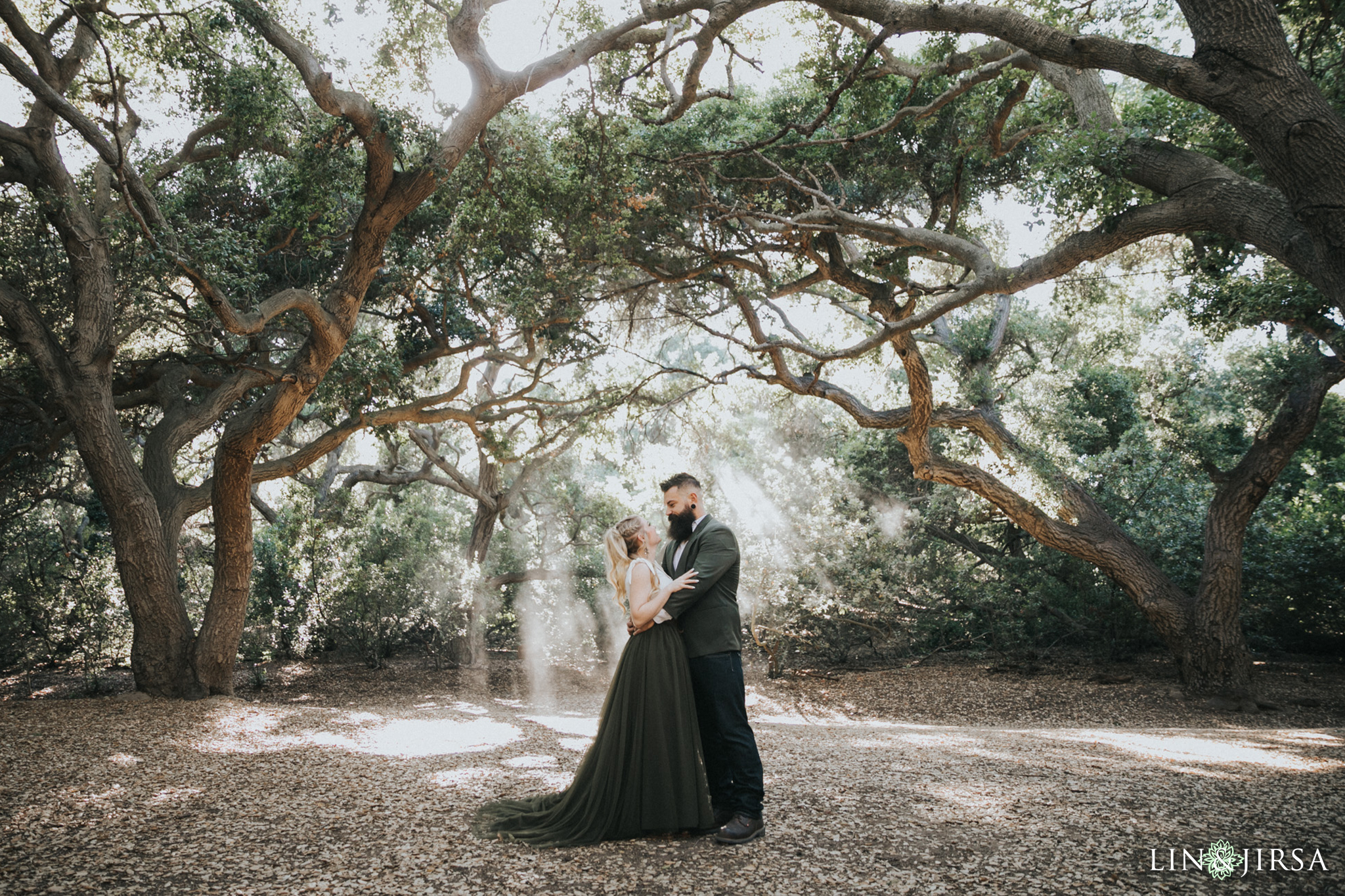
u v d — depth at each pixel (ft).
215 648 36.35
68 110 26.94
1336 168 16.57
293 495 62.08
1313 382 38.73
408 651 69.21
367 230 31.78
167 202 33.94
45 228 37.70
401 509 68.39
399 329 46.57
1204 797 14.01
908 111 31.04
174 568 37.14
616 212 34.45
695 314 48.37
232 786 16.55
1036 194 27.32
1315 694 39.11
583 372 57.62
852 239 44.16
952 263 38.88
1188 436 54.29
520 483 60.90
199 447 59.72
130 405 41.81
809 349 32.89
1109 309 64.13
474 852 10.98
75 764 19.97
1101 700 39.70
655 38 30.71
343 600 56.13
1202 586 39.93
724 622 12.12
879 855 10.70
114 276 35.68
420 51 33.47
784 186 41.78
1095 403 65.36
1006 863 10.37
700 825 11.39
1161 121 26.71
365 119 28.84
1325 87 28.91
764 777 15.71
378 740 25.16
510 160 33.76
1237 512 39.50
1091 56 19.36
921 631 55.88
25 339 33.06
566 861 10.58
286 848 11.53
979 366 52.01
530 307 38.24
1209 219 23.56
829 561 49.03
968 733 28.07
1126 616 48.52
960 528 59.77
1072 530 43.04
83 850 11.84
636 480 60.70
